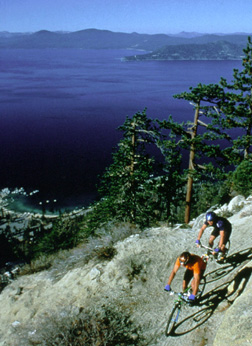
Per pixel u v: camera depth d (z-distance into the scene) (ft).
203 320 23.97
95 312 28.48
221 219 25.23
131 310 28.63
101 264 36.47
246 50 76.54
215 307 24.62
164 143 76.79
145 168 73.10
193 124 81.10
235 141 79.82
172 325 25.13
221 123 79.20
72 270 39.19
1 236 145.69
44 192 469.16
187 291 24.17
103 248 38.75
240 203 52.19
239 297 22.09
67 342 24.39
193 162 83.66
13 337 32.24
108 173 75.41
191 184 82.02
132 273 33.22
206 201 98.17
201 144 79.51
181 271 32.35
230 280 26.40
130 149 74.18
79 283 35.47
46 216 364.79
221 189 92.12
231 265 28.86
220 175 78.59
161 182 78.07
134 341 24.90
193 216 95.66
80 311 29.96
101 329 25.57
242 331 18.83
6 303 40.45
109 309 28.96
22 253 99.30
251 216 39.42
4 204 418.31
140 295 30.35
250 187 63.87
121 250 37.17
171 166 80.53
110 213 70.03
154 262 34.22
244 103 78.48
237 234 35.55
